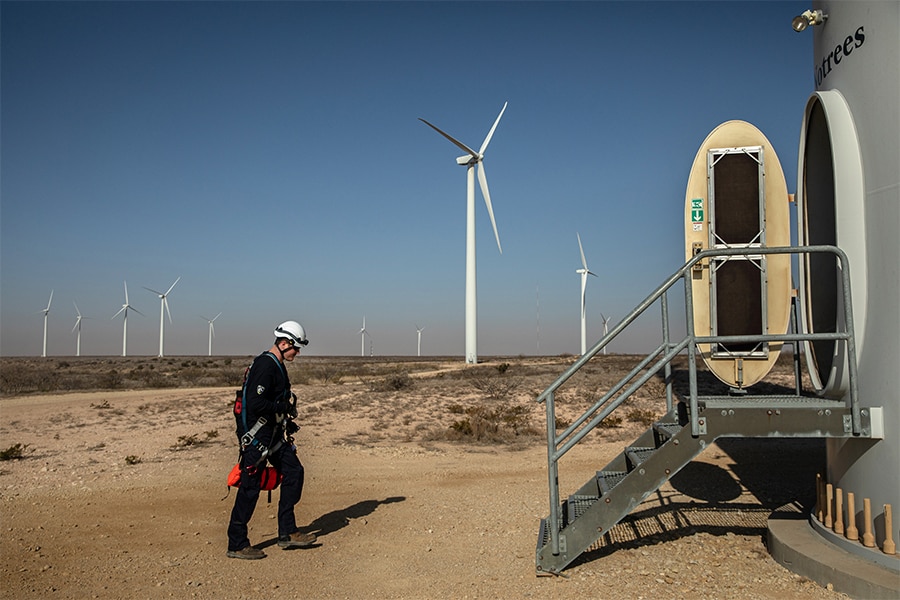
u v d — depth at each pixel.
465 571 6.98
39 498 10.73
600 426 18.73
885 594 5.66
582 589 6.36
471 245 57.84
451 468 13.29
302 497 10.69
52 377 52.62
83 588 6.53
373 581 6.70
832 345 8.43
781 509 8.38
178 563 7.30
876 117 6.58
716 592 6.16
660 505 9.81
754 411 6.68
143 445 16.89
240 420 7.59
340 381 42.97
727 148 10.48
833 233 8.69
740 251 6.83
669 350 7.28
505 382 34.16
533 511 9.55
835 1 7.36
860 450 6.71
